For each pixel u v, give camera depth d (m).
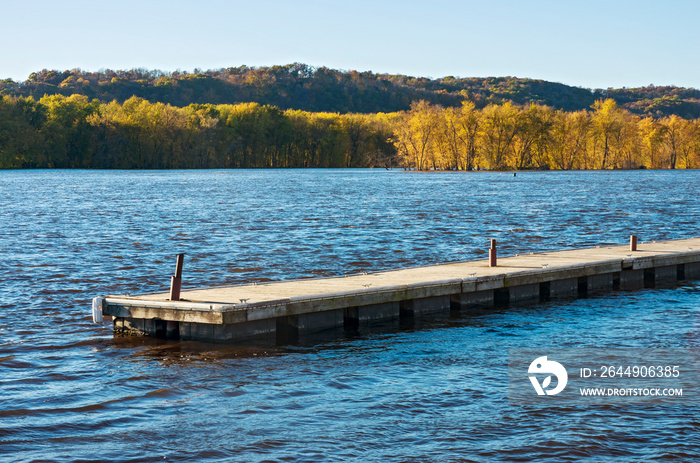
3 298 22.58
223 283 25.98
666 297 23.48
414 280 21.27
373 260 31.41
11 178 125.12
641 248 28.95
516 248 35.72
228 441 11.64
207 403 13.38
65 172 155.12
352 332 19.02
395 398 13.61
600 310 21.55
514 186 96.69
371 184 104.25
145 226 45.78
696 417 12.52
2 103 157.25
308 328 18.78
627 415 12.64
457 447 11.36
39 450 11.27
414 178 125.19
